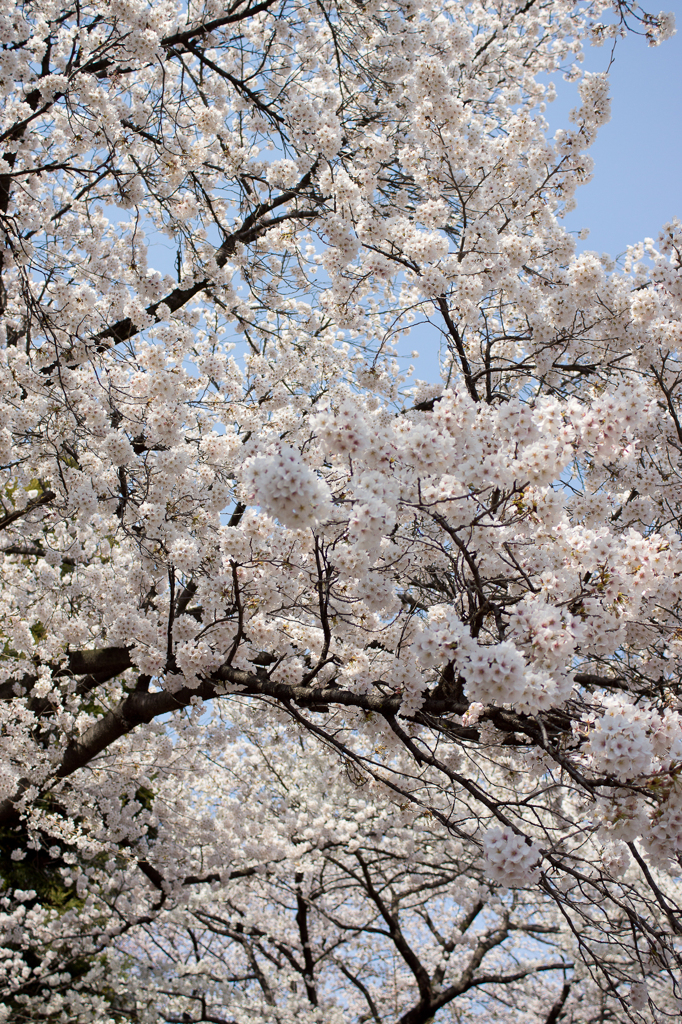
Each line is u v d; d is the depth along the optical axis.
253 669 4.47
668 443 4.26
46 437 4.71
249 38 7.02
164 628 4.21
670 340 4.07
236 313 6.85
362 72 6.23
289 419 5.32
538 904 9.15
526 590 3.39
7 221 4.69
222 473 4.93
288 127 4.98
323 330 6.66
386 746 3.64
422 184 5.36
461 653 2.65
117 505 4.90
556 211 5.46
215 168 6.18
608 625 3.03
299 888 8.77
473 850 7.88
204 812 7.69
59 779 5.88
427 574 4.66
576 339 4.48
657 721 2.67
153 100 6.36
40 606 5.91
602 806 2.73
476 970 10.41
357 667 3.80
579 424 3.05
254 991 9.82
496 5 7.96
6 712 5.56
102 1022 7.18
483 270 4.47
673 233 4.12
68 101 5.29
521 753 3.82
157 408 4.24
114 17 5.05
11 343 5.52
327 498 2.51
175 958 8.93
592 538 3.09
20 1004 7.66
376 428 2.91
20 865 8.93
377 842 8.34
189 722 5.23
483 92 6.56
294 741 8.95
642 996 3.01
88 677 6.06
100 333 5.69
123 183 5.62
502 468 2.98
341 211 4.43
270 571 3.71
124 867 7.89
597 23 5.77
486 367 4.38
